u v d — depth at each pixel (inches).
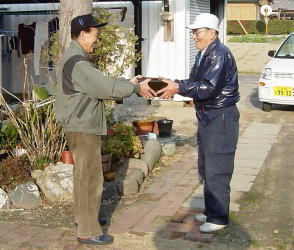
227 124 185.0
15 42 484.4
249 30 1621.6
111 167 254.4
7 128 246.8
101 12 282.0
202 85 178.5
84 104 174.2
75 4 243.0
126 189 235.6
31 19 514.9
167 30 476.4
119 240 188.4
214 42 181.2
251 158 305.0
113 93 171.0
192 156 305.9
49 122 234.7
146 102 486.6
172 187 248.4
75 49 176.1
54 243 186.4
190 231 195.3
